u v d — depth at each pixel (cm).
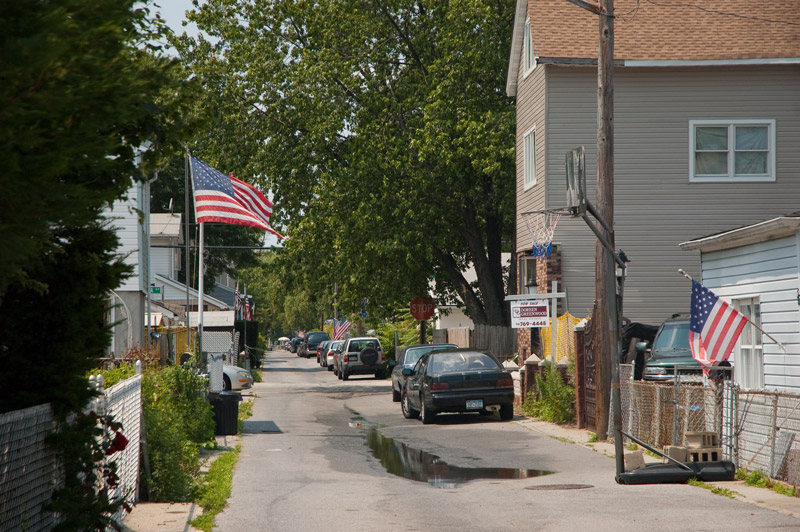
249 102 8344
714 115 6125
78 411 1503
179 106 1308
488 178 8338
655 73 6150
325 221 8106
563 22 6353
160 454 2527
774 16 6325
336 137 8231
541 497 2491
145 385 2761
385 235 7825
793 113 6109
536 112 6431
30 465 1359
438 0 8175
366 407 6259
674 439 3209
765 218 6091
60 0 847
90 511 1529
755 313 3538
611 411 3878
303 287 8975
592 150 6150
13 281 1187
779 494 2459
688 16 6372
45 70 823
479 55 7619
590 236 6106
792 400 2619
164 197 13512
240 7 8644
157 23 1276
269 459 3491
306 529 2083
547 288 6088
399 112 8106
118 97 961
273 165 8275
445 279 9300
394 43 8481
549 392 4809
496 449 3744
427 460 3441
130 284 6184
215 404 4369
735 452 2870
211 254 13788
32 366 1439
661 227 6109
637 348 4922
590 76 6172
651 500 2394
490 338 7675
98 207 1109
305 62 8188
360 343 10031
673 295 6081
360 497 2544
